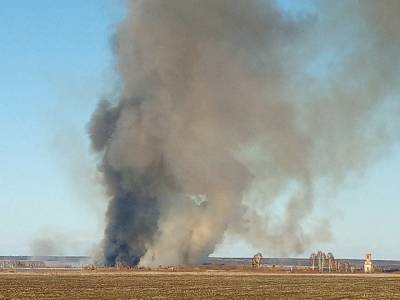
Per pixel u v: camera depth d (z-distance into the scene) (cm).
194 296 5016
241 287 6250
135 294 5166
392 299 4978
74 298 4712
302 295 5297
